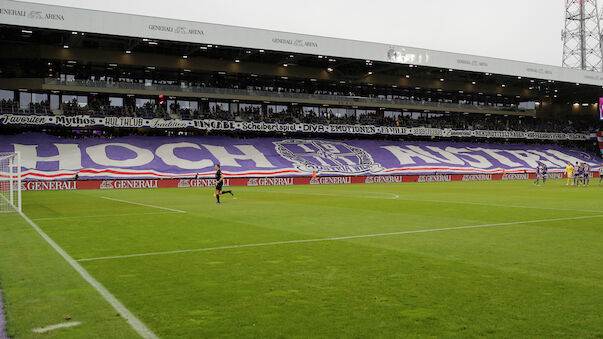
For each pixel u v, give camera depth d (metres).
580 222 15.07
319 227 13.99
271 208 20.28
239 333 5.15
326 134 61.19
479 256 9.43
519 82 65.12
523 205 21.41
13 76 46.41
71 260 9.09
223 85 55.84
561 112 78.12
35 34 41.88
